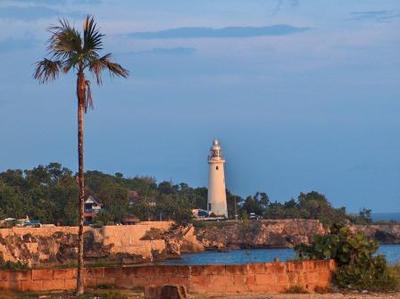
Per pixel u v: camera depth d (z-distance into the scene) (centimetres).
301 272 6988
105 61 6838
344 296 6669
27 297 6575
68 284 7069
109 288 6981
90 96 6894
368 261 7269
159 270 6919
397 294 6881
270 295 6606
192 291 6769
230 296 6550
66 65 6812
